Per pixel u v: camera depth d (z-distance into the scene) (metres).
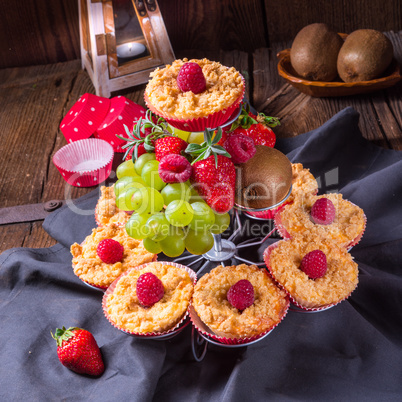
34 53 1.00
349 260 0.57
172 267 0.57
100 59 0.86
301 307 0.55
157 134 0.55
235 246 0.62
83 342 0.54
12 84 0.96
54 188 0.76
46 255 0.66
